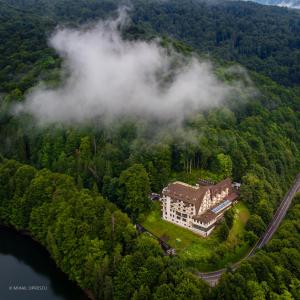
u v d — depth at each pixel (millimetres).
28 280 147750
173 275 120375
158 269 123688
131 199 168375
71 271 139500
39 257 158750
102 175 187375
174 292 115000
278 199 189250
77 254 137000
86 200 150000
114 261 130000
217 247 147125
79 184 178750
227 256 146125
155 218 167250
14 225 171500
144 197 170750
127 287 121938
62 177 170125
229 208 168750
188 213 156500
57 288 144375
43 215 158875
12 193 176125
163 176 186250
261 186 181375
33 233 164125
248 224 161500
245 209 174500
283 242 139625
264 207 171750
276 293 120438
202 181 187875
